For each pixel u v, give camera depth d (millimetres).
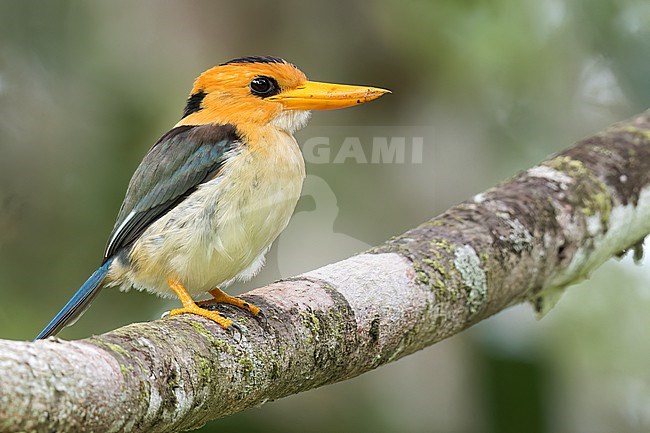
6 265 11102
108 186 11422
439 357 10344
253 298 6008
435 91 11359
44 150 11461
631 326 11641
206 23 11344
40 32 11656
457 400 10273
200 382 5230
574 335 11609
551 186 8109
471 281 6969
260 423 9875
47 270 11188
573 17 11781
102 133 11547
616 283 11719
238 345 5574
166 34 11453
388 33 11281
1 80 11523
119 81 11555
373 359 6305
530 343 10445
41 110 11516
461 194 11203
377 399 10305
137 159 11469
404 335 6445
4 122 11445
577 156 8594
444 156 11242
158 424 4953
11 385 4137
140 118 11516
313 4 11266
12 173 11352
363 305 6262
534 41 11602
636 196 8469
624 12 11875
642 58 11961
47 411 4219
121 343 4980
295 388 5926
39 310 11008
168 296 7461
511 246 7395
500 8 11438
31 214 11250
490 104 11648
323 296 6168
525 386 10359
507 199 7820
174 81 11438
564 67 11766
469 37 11430
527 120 11703
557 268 7820
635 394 11500
